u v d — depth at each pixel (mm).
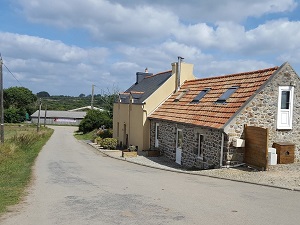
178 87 25484
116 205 8258
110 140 29969
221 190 10148
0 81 24203
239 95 16391
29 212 7598
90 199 8992
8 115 91750
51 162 19344
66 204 8398
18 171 14602
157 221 6859
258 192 9789
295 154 16062
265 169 13414
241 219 6992
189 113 19469
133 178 13117
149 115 25266
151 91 27031
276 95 15586
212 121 16078
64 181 12281
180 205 8203
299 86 16016
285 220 6934
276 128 15641
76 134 57344
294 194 9477
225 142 14750
